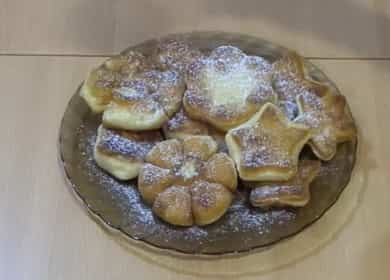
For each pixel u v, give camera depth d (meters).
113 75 0.50
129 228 0.44
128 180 0.47
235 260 0.45
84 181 0.47
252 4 0.60
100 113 0.50
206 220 0.44
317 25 0.58
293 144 0.46
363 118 0.52
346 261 0.45
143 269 0.44
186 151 0.46
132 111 0.48
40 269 0.45
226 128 0.48
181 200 0.44
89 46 0.57
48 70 0.55
